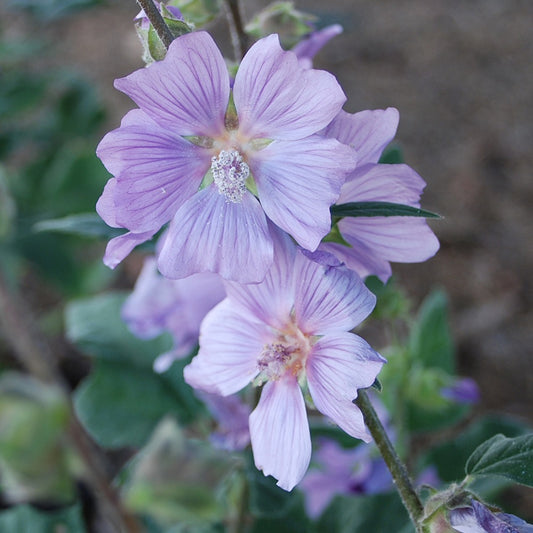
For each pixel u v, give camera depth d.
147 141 0.40
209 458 0.55
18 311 0.73
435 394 0.59
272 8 0.47
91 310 0.63
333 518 0.60
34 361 0.73
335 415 0.40
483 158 1.04
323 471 0.58
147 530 0.64
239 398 0.52
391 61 1.14
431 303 0.63
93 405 0.61
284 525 0.59
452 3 1.21
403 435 0.59
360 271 0.43
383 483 0.58
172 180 0.41
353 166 0.39
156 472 0.55
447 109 1.09
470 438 0.64
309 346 0.42
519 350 0.90
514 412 0.86
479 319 0.92
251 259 0.41
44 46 0.95
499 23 1.18
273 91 0.40
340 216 0.41
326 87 0.39
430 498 0.41
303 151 0.40
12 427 0.58
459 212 1.00
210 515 0.56
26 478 0.59
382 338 0.88
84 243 0.91
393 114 0.41
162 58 0.41
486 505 0.41
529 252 0.97
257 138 0.41
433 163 1.04
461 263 0.96
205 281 0.49
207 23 0.48
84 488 0.71
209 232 0.41
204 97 0.40
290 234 0.41
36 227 0.48
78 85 0.98
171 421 0.55
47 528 0.60
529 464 0.41
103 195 0.40
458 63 1.14
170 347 0.62
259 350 0.43
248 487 0.54
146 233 0.41
